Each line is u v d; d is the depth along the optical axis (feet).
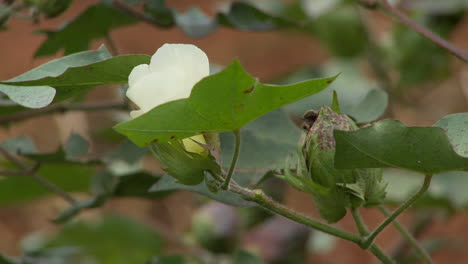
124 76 4.66
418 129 4.59
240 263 5.37
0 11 5.27
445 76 7.63
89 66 4.62
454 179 6.14
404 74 7.50
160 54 4.58
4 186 6.24
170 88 4.56
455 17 7.27
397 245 7.28
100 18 5.46
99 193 5.51
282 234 6.82
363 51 7.66
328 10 7.54
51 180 6.23
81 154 5.51
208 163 4.66
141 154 5.30
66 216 5.40
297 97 4.55
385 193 4.77
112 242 7.59
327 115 4.75
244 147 5.16
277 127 5.20
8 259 5.51
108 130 7.30
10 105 5.15
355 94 7.45
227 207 6.64
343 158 4.66
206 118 4.56
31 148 5.51
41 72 4.66
